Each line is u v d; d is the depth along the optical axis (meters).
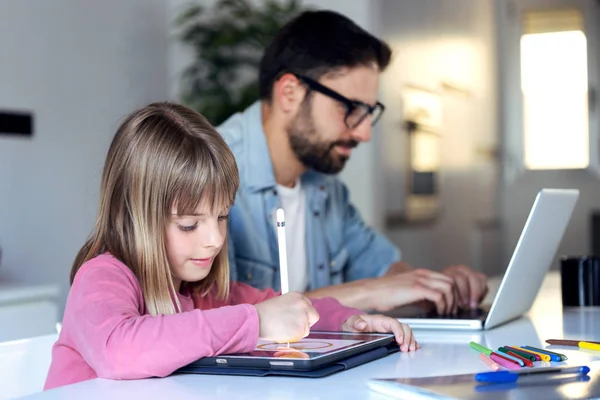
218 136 1.07
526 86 4.28
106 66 3.49
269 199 1.66
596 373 0.84
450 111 4.07
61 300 3.20
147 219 1.01
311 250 1.79
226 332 0.88
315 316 0.93
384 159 3.65
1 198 2.95
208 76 3.75
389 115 3.66
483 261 4.22
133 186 1.02
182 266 1.04
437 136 3.98
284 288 0.97
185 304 1.14
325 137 1.67
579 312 1.50
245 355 0.89
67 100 3.26
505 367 0.91
